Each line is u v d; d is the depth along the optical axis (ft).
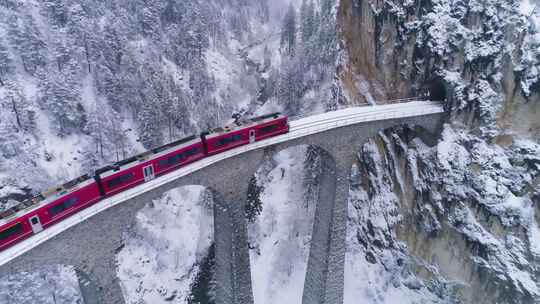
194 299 195.11
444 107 153.58
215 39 440.86
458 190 145.79
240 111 374.43
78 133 249.14
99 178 92.38
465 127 148.66
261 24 553.64
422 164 160.45
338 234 150.30
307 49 369.91
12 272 78.74
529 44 130.82
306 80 348.18
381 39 176.35
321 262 153.89
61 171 227.61
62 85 241.76
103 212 91.91
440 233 153.48
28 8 282.97
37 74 248.32
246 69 445.78
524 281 127.24
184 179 106.73
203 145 111.86
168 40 378.12
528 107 132.16
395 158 175.63
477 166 143.13
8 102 227.61
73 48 276.82
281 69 384.88
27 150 218.18
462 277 148.66
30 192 203.21
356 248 195.00
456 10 148.97
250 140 119.34
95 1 335.67
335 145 135.64
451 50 148.46
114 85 278.87
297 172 254.47
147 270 200.54
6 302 159.33
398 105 156.76
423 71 159.53
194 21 405.39
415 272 168.25
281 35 464.24
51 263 85.51
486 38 140.46
